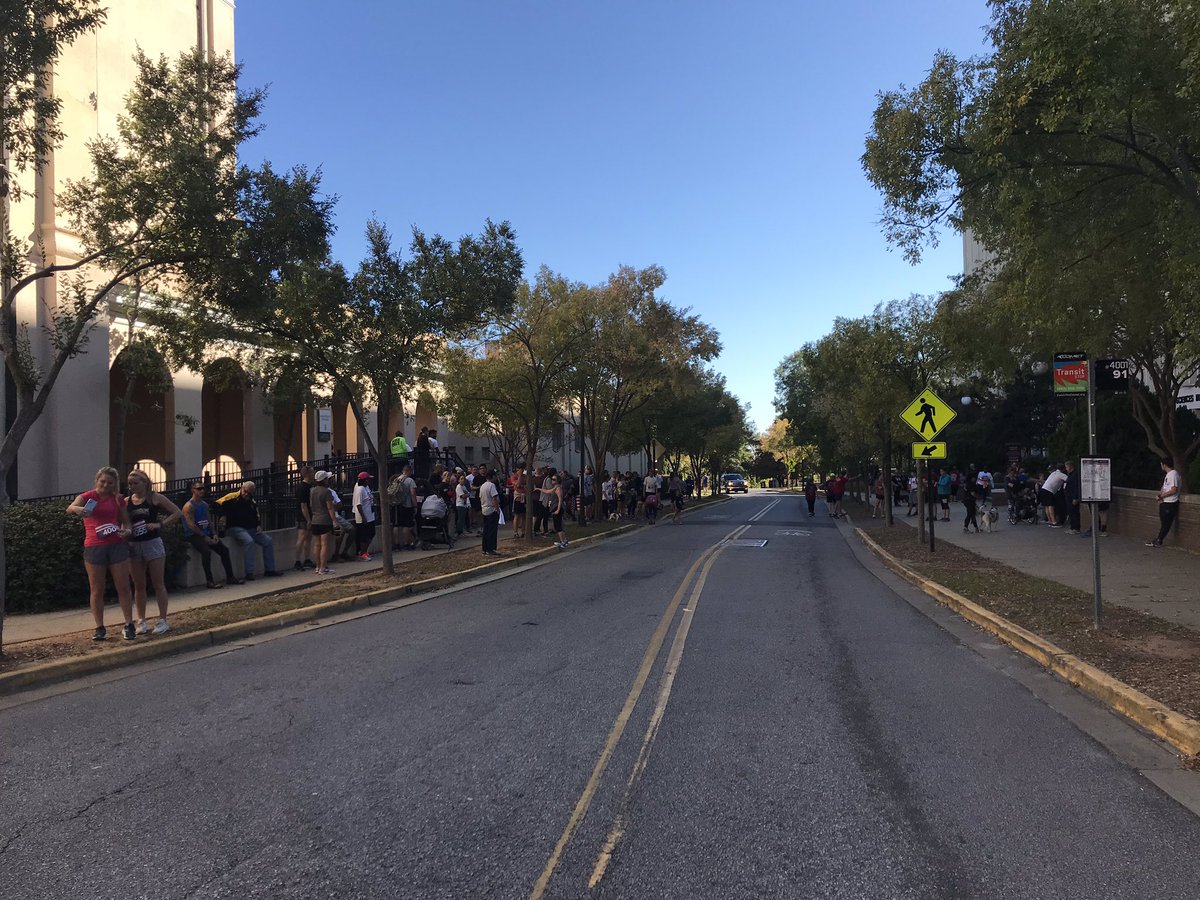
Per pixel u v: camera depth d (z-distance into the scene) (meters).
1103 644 7.88
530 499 20.05
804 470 96.31
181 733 5.92
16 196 10.15
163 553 9.15
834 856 3.92
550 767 5.11
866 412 22.80
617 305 23.27
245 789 4.81
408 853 3.97
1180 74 6.83
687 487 50.94
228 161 10.39
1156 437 19.58
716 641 8.81
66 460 16.09
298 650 8.77
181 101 9.84
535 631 9.55
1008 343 16.23
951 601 10.95
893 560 15.68
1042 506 23.62
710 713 6.22
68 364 16.14
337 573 14.22
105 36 16.95
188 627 9.43
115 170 9.66
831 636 9.09
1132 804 4.54
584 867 3.82
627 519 30.88
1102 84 6.71
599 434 29.11
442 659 8.16
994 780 4.88
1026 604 10.16
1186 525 15.45
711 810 4.46
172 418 18.97
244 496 13.55
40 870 3.83
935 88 8.22
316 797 4.67
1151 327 12.39
